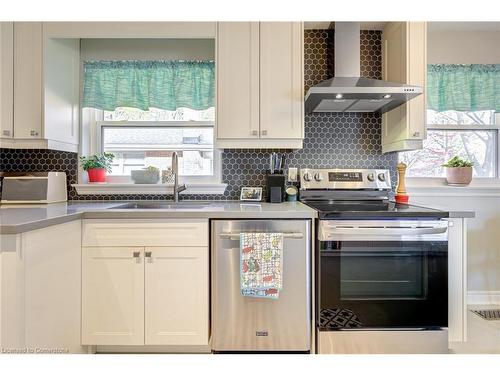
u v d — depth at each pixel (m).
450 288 1.83
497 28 2.57
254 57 2.10
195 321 1.74
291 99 2.11
